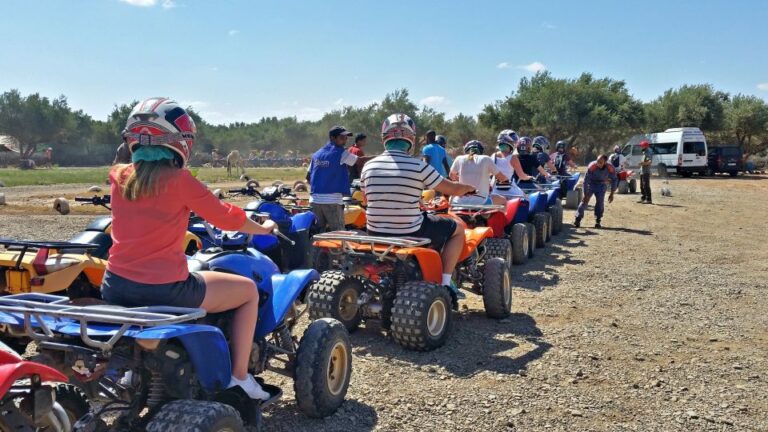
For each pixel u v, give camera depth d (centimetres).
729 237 1430
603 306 808
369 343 641
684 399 516
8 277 540
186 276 352
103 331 322
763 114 6562
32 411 312
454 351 622
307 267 924
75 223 1528
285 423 459
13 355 293
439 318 628
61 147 8169
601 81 5944
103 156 8431
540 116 5666
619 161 2655
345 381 482
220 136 10694
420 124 7181
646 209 2025
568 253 1206
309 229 933
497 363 591
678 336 684
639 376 565
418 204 642
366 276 636
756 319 752
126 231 343
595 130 5700
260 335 428
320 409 456
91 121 8644
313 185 926
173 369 342
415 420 471
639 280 960
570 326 716
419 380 548
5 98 7519
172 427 313
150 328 321
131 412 349
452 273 712
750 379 561
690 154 3984
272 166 7406
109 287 346
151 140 338
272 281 443
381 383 539
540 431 458
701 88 6556
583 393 525
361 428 455
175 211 344
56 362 332
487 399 510
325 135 9831
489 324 721
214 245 606
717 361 606
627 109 5681
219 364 349
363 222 1063
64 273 545
